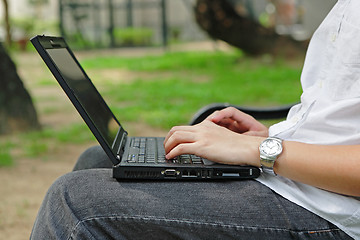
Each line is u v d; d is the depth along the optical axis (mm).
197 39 22531
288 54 12164
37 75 10789
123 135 1449
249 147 1063
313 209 1022
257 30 11906
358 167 942
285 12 14531
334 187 975
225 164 1093
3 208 2994
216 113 1426
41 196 3273
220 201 1007
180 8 22500
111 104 6992
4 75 5184
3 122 5195
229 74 10133
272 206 1018
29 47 16516
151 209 970
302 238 1002
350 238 1018
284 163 1012
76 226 942
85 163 1415
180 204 987
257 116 1729
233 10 11484
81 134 5199
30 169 3926
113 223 954
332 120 1079
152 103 7000
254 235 991
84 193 984
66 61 1327
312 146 1014
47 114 6441
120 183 1032
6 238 2535
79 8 16875
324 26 1243
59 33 16703
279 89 8125
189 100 7238
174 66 11672
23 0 20484
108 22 18234
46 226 983
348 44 1085
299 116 1190
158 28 21875
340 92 1086
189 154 1099
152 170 1047
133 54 15805
